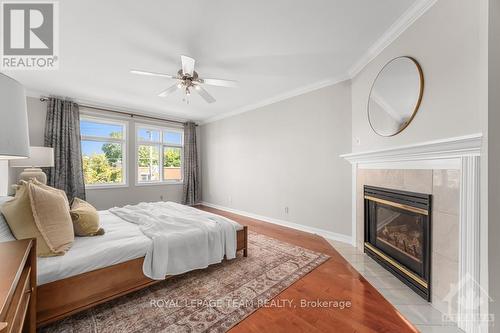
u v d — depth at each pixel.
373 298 1.78
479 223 1.33
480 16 1.33
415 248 1.91
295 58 2.60
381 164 2.33
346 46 2.36
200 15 1.86
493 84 1.28
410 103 1.88
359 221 2.77
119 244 1.71
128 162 4.72
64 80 3.19
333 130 3.22
